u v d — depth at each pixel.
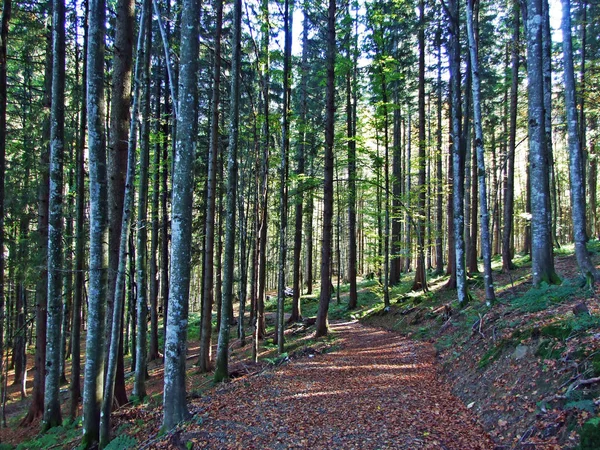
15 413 15.16
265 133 13.55
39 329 13.24
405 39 19.98
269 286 48.59
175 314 6.83
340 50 16.14
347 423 6.52
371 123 17.84
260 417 7.00
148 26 10.92
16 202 12.12
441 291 18.33
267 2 12.21
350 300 23.25
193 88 6.69
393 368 10.02
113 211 8.57
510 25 18.72
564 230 37.91
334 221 34.97
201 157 18.28
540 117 9.28
